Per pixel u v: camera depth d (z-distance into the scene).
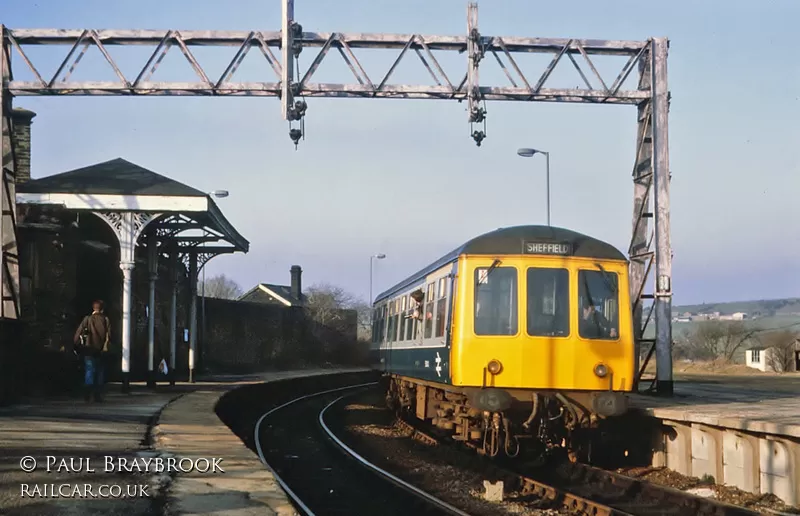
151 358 25.58
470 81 18.50
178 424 14.09
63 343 22.50
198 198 23.31
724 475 12.46
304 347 58.19
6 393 15.85
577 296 13.43
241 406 25.06
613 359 13.36
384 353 24.94
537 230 13.74
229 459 10.43
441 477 13.65
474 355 13.25
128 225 23.34
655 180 19.81
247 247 32.78
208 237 29.91
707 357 73.25
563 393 13.26
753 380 40.44
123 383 22.16
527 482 12.41
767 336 71.12
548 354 13.22
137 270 29.75
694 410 14.64
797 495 10.65
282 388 33.88
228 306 46.69
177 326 34.66
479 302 13.41
